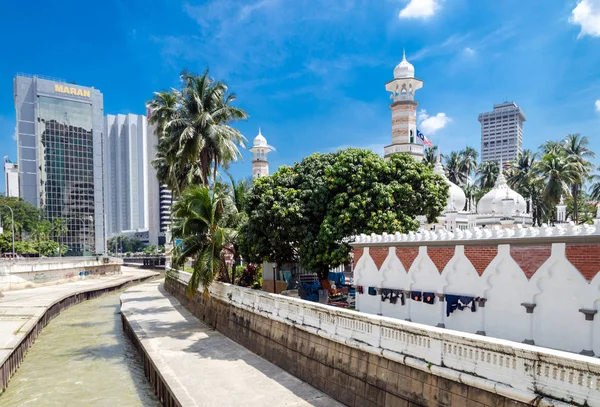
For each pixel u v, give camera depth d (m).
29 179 122.38
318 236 22.03
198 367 17.47
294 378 16.08
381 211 21.25
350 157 23.14
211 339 22.80
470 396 9.57
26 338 25.05
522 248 12.36
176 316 30.30
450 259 14.67
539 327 11.83
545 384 8.08
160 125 37.59
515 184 63.12
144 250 149.25
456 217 39.75
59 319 37.31
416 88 53.59
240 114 34.00
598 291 10.51
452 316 14.46
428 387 10.68
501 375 8.91
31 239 98.38
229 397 14.08
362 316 13.09
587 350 10.65
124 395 17.97
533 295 11.97
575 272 10.97
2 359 19.02
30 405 17.09
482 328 13.39
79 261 72.44
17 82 122.12
